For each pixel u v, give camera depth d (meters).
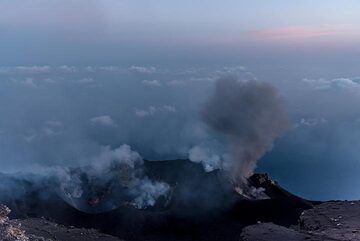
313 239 58.72
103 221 78.56
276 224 72.81
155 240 73.94
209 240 74.06
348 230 63.56
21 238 50.19
